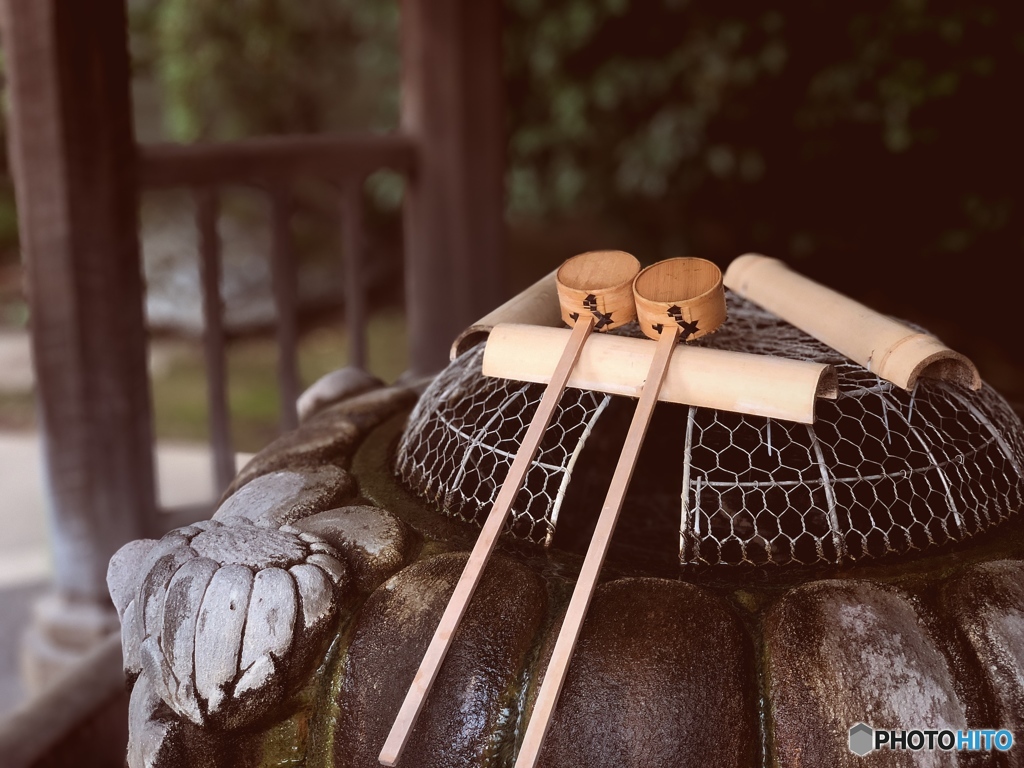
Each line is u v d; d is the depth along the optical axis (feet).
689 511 4.06
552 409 4.00
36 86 6.72
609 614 3.70
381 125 17.61
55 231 6.89
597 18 14.14
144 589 3.81
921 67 13.02
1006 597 3.67
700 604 3.69
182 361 17.01
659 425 5.28
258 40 17.72
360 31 18.79
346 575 3.91
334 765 3.81
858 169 14.53
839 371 4.39
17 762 5.78
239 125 18.84
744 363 3.94
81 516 7.30
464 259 9.00
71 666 6.63
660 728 3.51
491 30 8.66
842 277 15.66
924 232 14.61
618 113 14.88
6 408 15.44
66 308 6.98
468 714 3.64
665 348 4.02
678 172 14.79
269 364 16.94
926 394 4.39
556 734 3.57
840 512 4.21
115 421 7.21
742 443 4.49
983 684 3.57
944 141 13.71
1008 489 4.22
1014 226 14.05
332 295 19.10
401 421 5.15
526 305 4.56
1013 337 14.71
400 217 20.34
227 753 3.84
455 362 4.73
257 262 18.40
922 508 4.21
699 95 14.15
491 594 3.80
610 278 4.22
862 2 13.25
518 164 15.90
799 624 3.64
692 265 4.15
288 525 4.18
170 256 18.13
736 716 3.55
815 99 13.71
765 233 15.28
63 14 6.62
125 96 6.97
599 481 5.27
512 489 3.87
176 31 17.52
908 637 3.60
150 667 3.74
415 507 4.34
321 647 3.81
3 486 12.90
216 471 7.87
